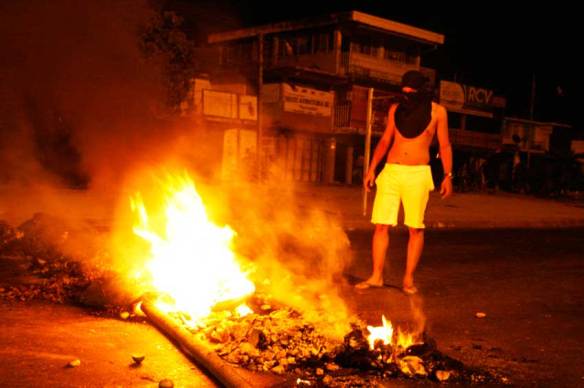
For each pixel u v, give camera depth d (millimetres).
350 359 4176
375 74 36000
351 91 34625
